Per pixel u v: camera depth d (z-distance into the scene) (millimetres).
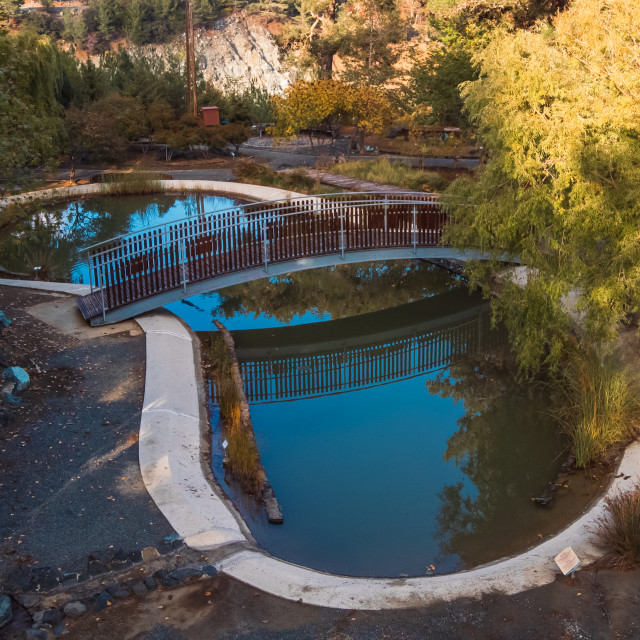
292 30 83125
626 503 7965
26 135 21500
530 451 12008
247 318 18750
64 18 104938
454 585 7039
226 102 50688
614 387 11297
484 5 35312
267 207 27672
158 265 16656
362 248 18109
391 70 52250
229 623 6387
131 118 43094
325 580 7215
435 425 13273
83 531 7848
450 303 19844
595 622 6367
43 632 6109
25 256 23125
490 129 12914
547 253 12445
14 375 11469
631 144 10711
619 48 11852
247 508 9594
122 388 11914
